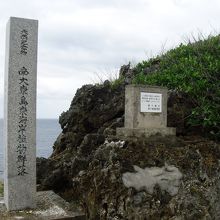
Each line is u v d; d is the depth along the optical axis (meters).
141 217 6.22
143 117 7.08
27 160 7.25
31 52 7.27
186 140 7.58
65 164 8.72
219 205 6.78
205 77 8.76
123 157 6.58
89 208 6.90
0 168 19.73
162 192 6.51
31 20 7.26
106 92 9.83
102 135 8.30
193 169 6.82
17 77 7.16
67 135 10.02
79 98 10.14
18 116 7.18
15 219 6.54
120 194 6.38
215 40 10.84
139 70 11.38
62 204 7.54
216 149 7.25
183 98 8.45
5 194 7.41
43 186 8.62
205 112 7.91
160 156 6.73
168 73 9.43
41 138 58.09
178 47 11.62
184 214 6.36
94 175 6.91
